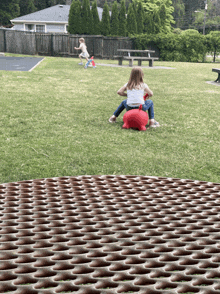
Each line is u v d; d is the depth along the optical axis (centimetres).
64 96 799
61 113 612
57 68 1542
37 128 500
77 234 132
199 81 1292
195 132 528
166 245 125
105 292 99
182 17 6400
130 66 1938
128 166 357
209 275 107
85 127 526
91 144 434
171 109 715
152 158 388
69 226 138
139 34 3094
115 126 546
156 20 3484
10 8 4694
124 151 411
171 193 184
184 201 171
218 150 435
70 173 333
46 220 143
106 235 131
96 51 2778
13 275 104
